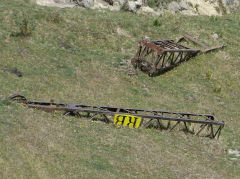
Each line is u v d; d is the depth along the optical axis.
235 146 39.34
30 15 52.72
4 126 28.31
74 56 49.19
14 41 47.25
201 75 53.88
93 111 35.41
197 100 47.91
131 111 38.50
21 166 24.11
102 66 48.97
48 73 43.47
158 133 37.22
